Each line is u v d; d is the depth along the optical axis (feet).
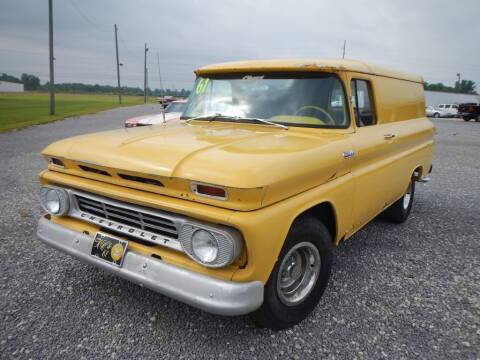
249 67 11.99
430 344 8.96
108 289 10.94
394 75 14.34
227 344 8.79
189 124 12.15
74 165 9.34
